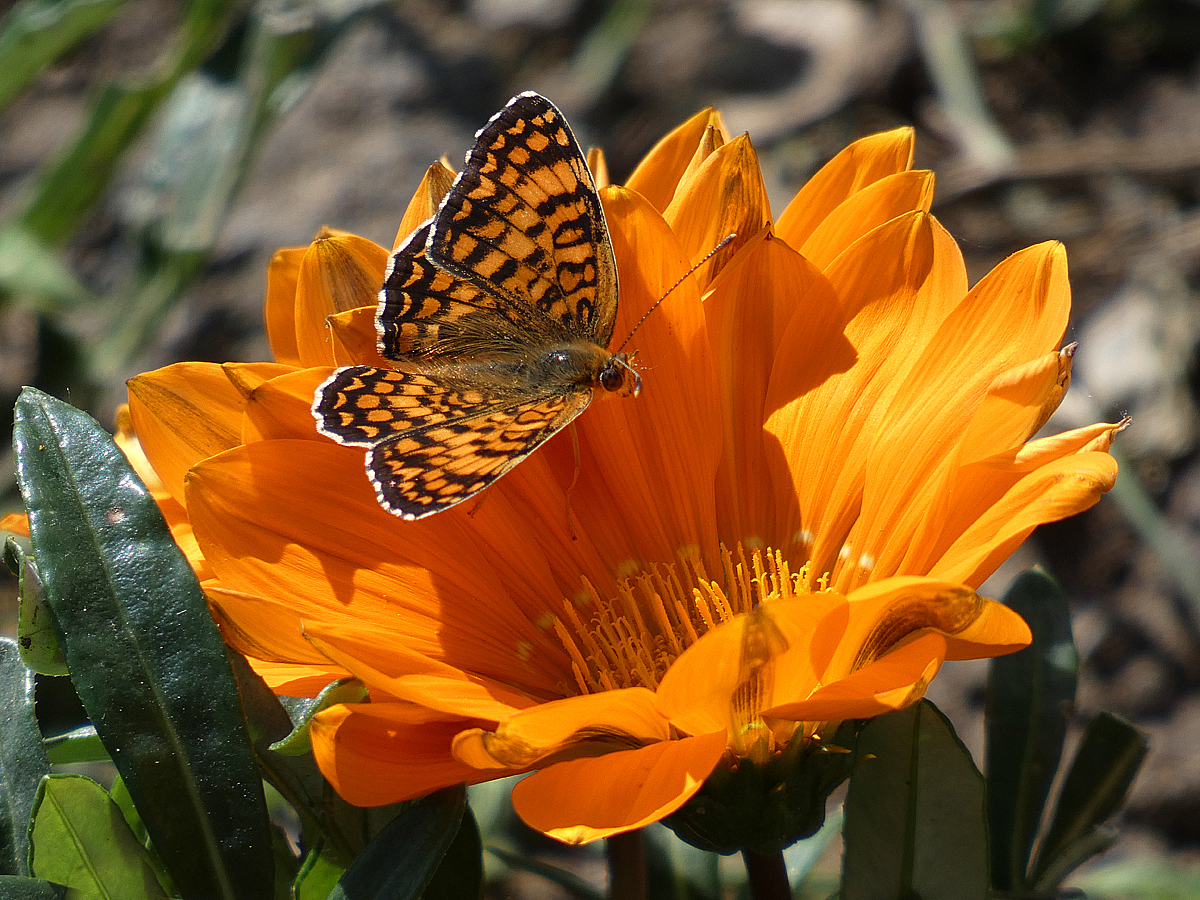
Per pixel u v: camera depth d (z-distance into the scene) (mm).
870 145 248
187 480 231
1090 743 252
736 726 224
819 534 247
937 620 216
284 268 246
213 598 226
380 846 221
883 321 245
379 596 235
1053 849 252
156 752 224
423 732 225
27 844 227
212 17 355
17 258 356
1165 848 328
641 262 246
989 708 254
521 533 246
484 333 245
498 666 239
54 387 356
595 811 216
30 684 231
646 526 251
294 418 235
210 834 224
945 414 238
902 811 227
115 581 226
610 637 245
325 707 226
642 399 250
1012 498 224
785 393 249
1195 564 342
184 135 362
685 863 260
